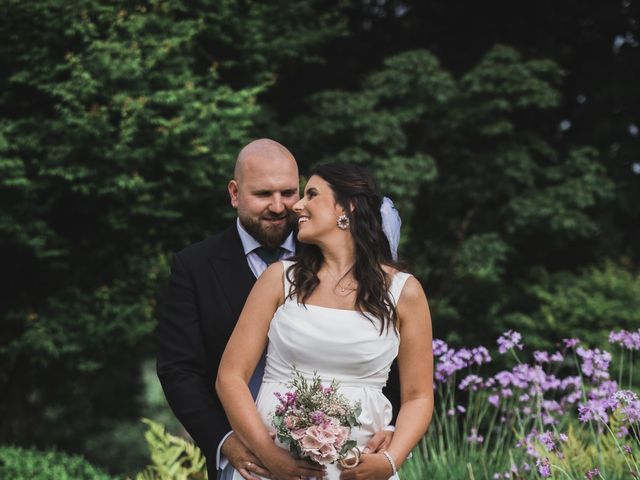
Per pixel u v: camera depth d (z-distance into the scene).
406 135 9.21
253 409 2.39
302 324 2.41
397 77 8.70
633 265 10.01
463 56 10.20
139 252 8.07
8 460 5.62
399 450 2.39
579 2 10.02
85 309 7.68
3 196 7.34
